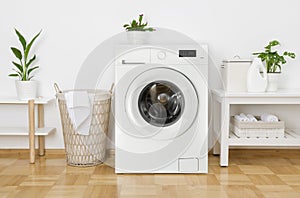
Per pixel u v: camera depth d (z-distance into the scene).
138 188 2.34
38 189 2.31
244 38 3.11
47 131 2.93
